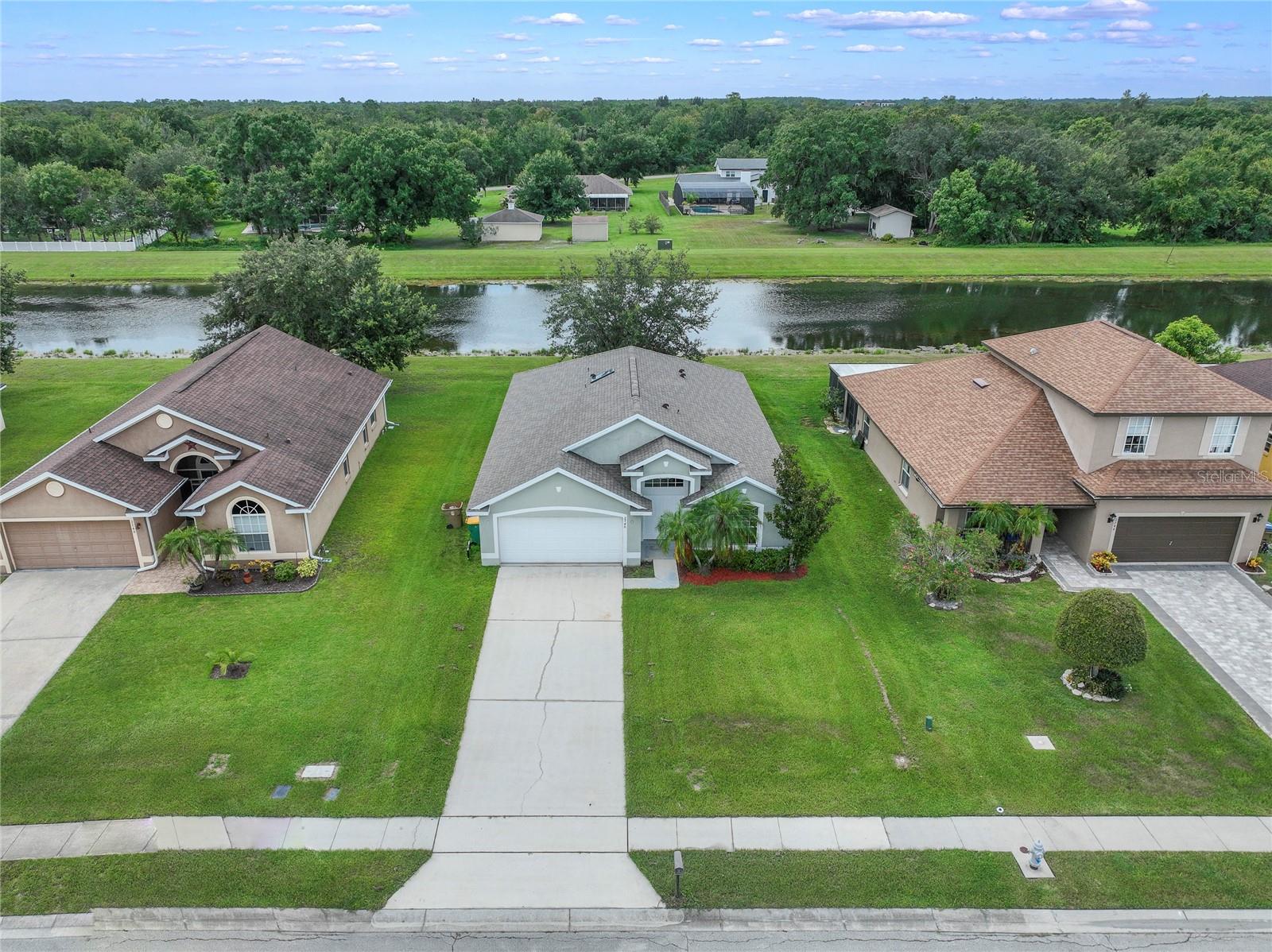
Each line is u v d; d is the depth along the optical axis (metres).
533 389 36.22
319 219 95.94
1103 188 91.81
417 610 24.75
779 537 28.11
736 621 24.36
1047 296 73.06
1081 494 26.89
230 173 112.88
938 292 74.62
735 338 59.41
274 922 15.59
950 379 33.81
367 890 16.12
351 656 22.67
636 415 27.41
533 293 72.88
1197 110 149.75
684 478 27.50
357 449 33.28
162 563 27.02
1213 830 17.52
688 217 113.62
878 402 35.09
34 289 73.75
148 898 15.89
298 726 20.11
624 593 25.77
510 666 22.36
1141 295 73.44
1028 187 90.62
